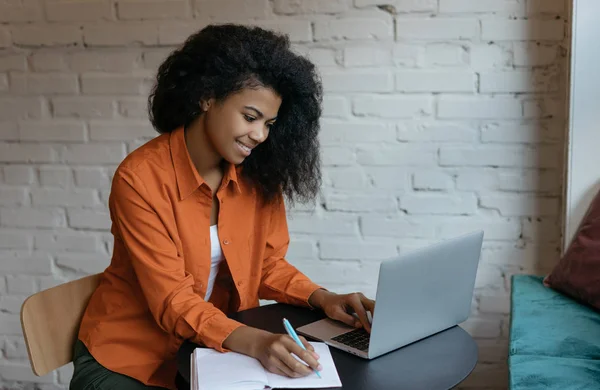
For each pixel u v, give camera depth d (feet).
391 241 8.24
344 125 8.07
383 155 8.08
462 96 7.88
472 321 8.29
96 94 8.32
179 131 5.70
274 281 6.28
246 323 5.72
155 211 5.48
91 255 8.64
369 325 5.43
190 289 5.50
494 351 8.30
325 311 5.80
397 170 8.09
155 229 5.46
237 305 6.13
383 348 5.06
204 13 8.04
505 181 7.97
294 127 6.00
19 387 8.98
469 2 7.71
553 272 7.16
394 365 4.93
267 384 4.57
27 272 8.75
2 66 8.39
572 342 5.83
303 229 8.34
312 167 6.23
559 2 7.57
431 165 8.04
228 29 5.58
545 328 6.13
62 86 8.35
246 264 6.07
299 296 6.05
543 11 7.61
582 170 7.50
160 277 5.40
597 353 5.64
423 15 7.79
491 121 7.89
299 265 8.41
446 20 7.76
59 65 8.31
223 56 5.38
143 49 8.18
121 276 5.82
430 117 7.95
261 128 5.48
